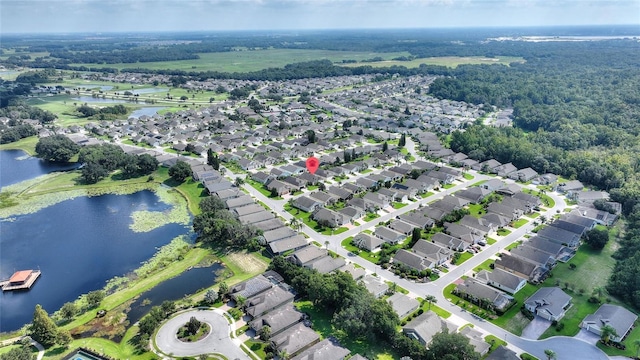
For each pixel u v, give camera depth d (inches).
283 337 3811.5
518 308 4347.9
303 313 4200.3
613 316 3991.1
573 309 4347.9
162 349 3811.5
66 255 5615.2
